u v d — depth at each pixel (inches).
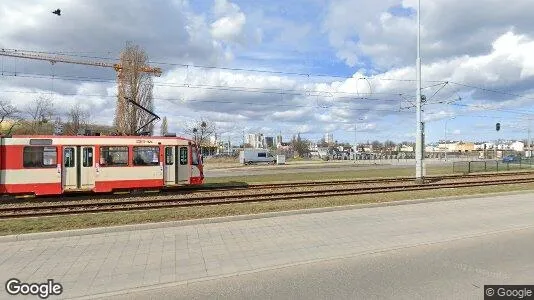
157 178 776.3
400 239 351.9
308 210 492.4
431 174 1275.8
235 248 325.7
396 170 1606.8
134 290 234.4
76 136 724.7
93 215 488.1
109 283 246.7
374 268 269.1
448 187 792.9
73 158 718.5
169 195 737.6
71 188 714.8
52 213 515.8
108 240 356.5
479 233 373.1
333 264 279.7
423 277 248.7
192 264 283.3
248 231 389.1
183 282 246.4
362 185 878.4
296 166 2165.4
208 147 3796.8
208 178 1226.6
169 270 270.4
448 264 275.3
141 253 313.1
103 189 732.7
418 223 424.5
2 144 680.4
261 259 294.4
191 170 819.4
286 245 334.0
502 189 730.2
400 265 275.1
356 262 284.0
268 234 375.6
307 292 226.1
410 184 887.7
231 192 773.3
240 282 245.4
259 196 675.4
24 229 401.4
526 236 362.3
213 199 655.8
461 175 1142.3
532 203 571.5
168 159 796.0
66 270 273.1
